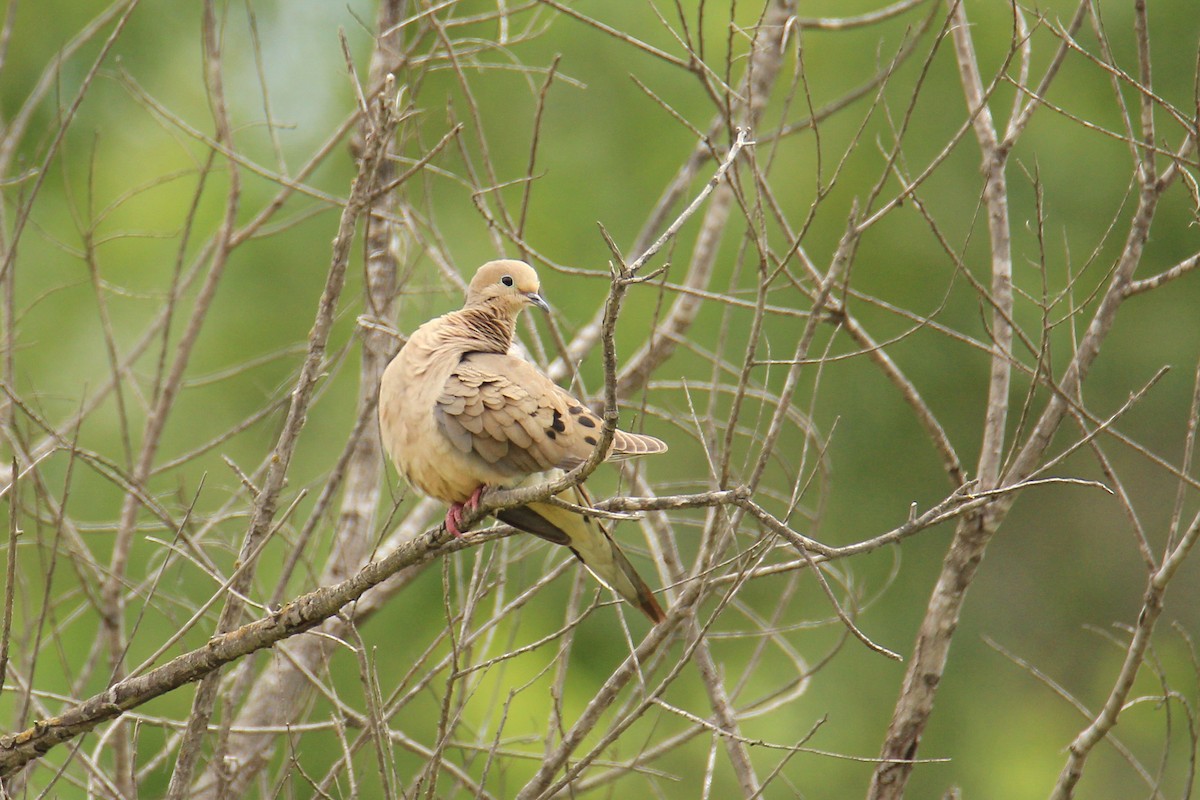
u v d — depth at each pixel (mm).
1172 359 16219
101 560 13758
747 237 8352
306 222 16156
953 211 15641
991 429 8859
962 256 7793
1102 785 16516
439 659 13992
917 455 16281
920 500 16375
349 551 10078
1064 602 17422
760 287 6969
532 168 8703
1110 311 8453
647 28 16141
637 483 9047
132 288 15695
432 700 13867
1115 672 17109
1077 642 17297
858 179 15750
